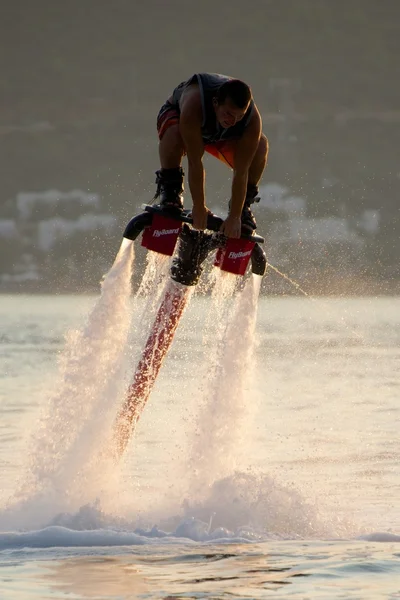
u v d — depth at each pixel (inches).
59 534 887.1
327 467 1261.1
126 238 1082.7
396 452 1375.5
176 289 1125.7
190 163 1035.3
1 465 1273.4
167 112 1083.3
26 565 788.0
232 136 1035.9
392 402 1925.4
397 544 869.8
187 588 715.4
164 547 853.2
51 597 694.5
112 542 871.7
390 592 706.8
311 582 732.0
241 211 1053.8
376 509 1021.8
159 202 1104.2
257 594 700.7
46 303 7278.5
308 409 1824.6
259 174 1093.8
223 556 819.4
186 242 1110.4
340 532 925.8
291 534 917.8
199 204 1044.5
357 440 1475.1
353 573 760.3
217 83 1026.7
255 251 1131.3
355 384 2237.9
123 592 706.2
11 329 4340.6
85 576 753.0
